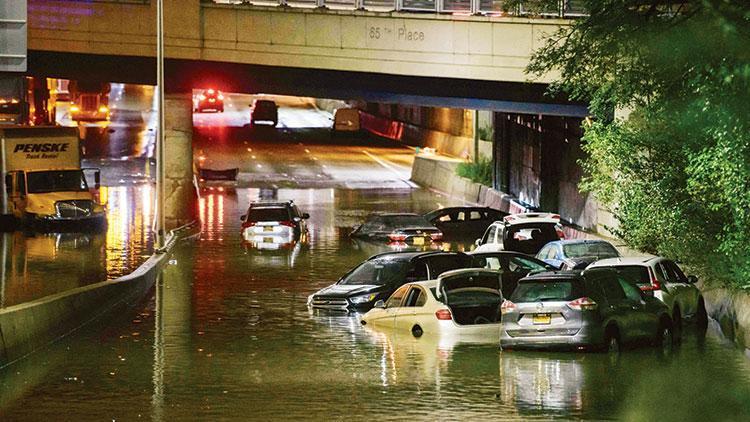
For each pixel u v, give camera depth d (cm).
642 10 6994
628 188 9638
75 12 13088
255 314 8344
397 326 7512
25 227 14388
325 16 12700
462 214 14438
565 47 7662
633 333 6650
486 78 12350
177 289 9725
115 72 14062
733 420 4809
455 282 7369
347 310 8356
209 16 12950
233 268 11138
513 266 8525
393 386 5612
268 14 12838
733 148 6606
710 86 6056
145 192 18312
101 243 13025
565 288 6425
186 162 14662
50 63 13812
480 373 5938
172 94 14512
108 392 5534
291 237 13512
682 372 5934
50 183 14488
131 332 7506
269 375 5959
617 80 7612
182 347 6919
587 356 6431
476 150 19100
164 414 5028
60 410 5131
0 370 6144
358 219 15838
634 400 5219
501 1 12181
